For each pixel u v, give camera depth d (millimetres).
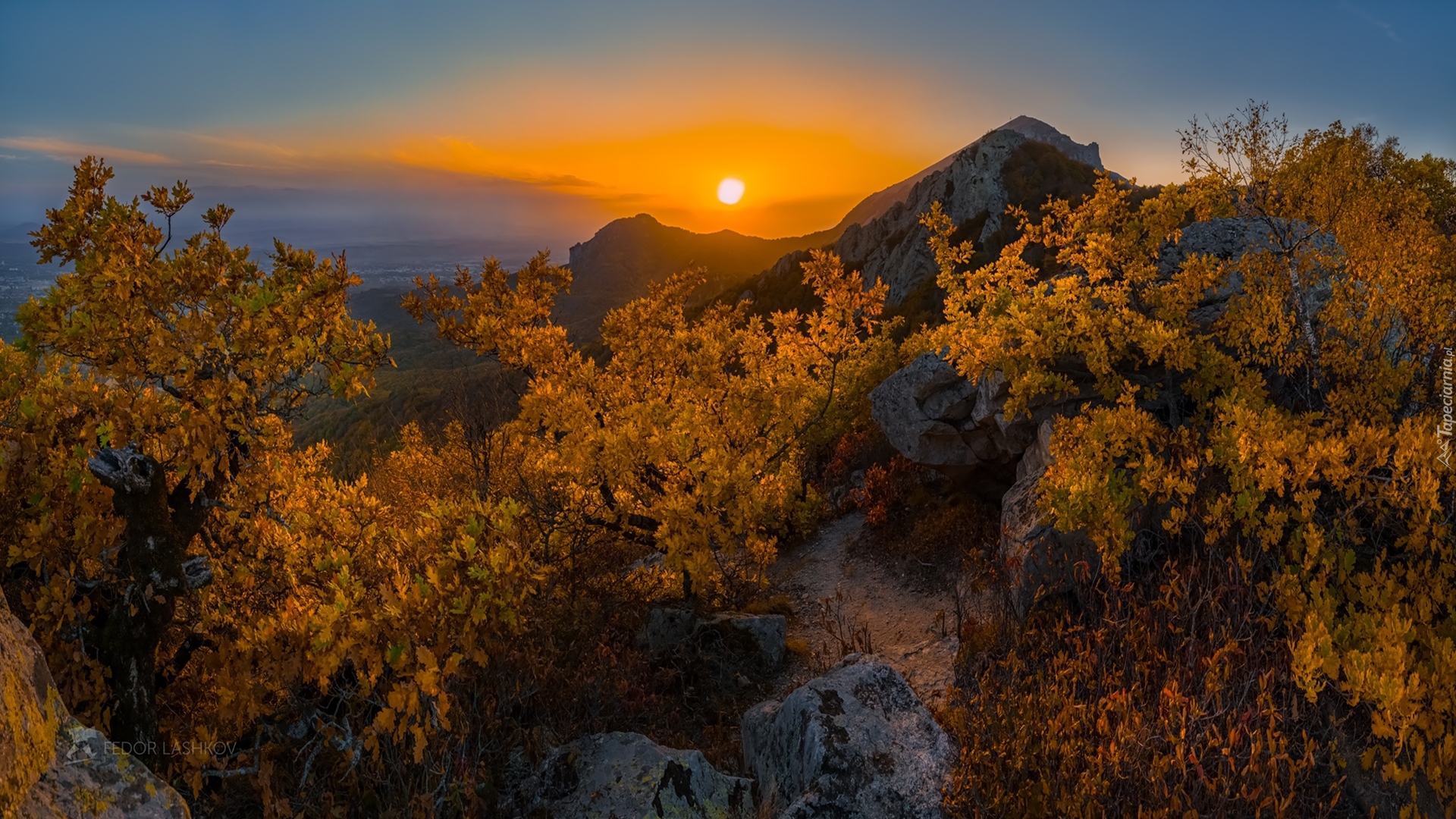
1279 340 8391
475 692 5684
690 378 11938
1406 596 5609
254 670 4969
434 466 15141
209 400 5469
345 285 6297
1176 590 6051
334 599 5508
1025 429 10555
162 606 4867
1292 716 5117
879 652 9273
